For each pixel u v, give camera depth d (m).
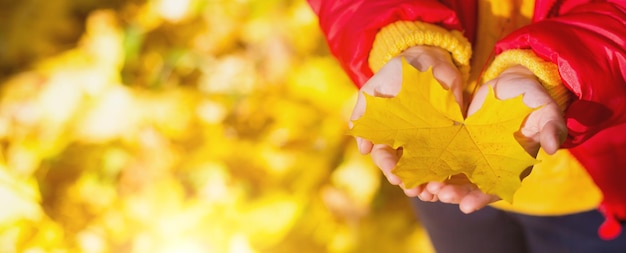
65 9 2.19
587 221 1.29
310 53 2.02
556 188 1.24
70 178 1.91
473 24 1.17
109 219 1.83
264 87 2.02
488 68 1.10
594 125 1.05
